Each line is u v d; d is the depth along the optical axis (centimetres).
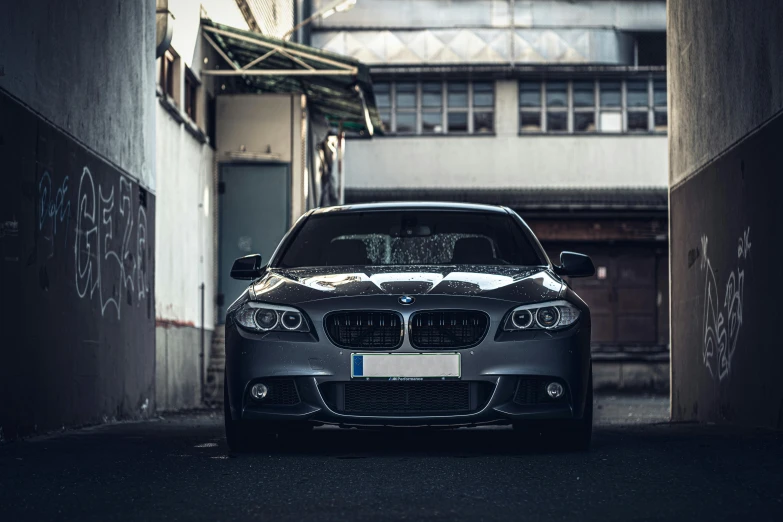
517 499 371
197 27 1430
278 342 511
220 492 392
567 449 533
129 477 436
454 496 379
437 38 2600
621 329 2584
